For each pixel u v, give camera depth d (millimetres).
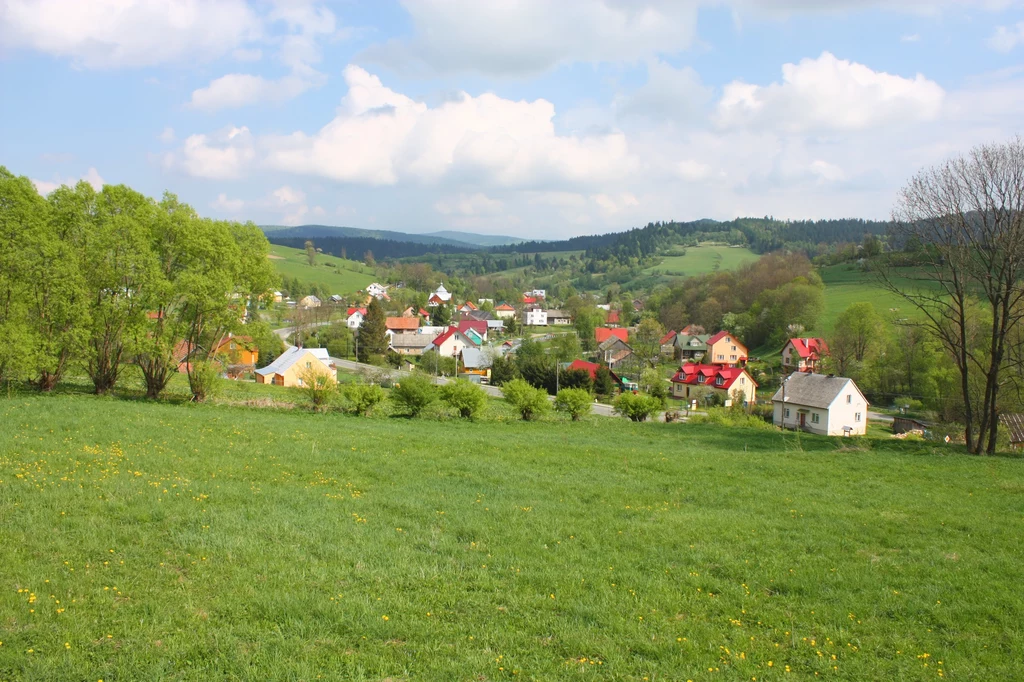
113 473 16547
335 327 106250
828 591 11328
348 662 8156
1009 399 42250
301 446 22578
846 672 8516
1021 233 27562
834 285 131125
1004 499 18703
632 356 102062
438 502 16344
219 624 9078
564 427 35000
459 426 32812
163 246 34031
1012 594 11180
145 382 38562
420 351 112875
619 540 13922
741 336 115625
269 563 11414
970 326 44594
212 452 20406
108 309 31578
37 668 7641
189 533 12609
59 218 31375
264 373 60031
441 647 8734
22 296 29500
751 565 12609
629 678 8172
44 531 12125
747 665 8602
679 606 10531
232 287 34094
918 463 24938
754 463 24047
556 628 9492
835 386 58062
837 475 22219
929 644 9375
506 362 80500
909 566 12648
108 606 9430
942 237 30141
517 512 15797
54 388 33719
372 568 11531
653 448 27938
